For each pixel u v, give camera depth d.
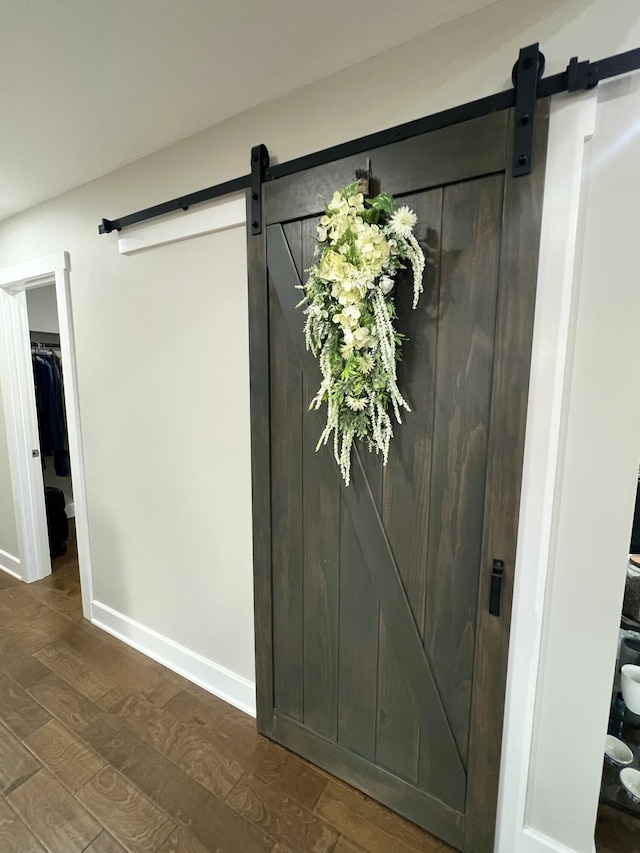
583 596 1.06
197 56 1.17
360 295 1.05
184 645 1.96
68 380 2.19
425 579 1.21
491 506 1.08
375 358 1.10
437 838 1.29
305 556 1.42
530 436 1.04
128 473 2.04
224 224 1.49
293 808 1.37
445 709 1.23
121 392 1.98
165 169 1.65
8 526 2.92
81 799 1.39
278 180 1.30
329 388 1.17
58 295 2.13
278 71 1.23
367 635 1.34
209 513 1.76
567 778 1.14
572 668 1.09
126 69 1.23
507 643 1.11
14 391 2.69
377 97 1.16
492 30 1.00
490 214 1.00
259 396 1.42
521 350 1.00
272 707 1.59
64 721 1.71
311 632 1.45
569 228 0.95
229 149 1.46
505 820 1.22
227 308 1.56
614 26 0.88
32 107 1.40
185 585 1.90
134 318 1.86
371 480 1.26
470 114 1.01
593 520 1.02
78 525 2.32
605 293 0.95
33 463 2.82
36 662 2.06
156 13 1.03
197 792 1.42
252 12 1.02
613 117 0.91
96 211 1.93
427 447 1.16
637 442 0.96
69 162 1.76
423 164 1.06
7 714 1.74
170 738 1.63
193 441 1.75
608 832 1.26
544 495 1.04
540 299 0.99
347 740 1.43
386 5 1.00
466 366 1.07
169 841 1.27
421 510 1.19
